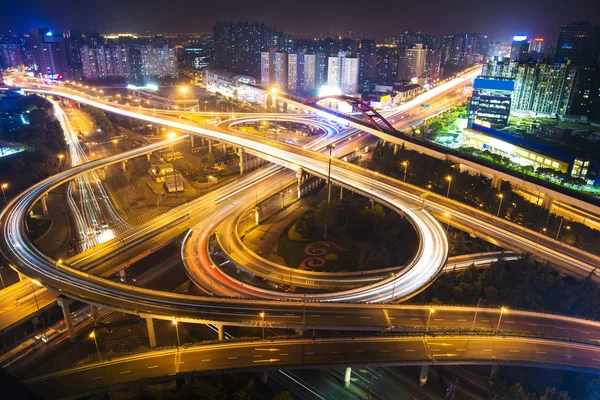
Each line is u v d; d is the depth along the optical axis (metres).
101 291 136.50
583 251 163.25
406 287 143.38
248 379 121.12
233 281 151.12
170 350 117.75
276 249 195.38
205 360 114.25
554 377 124.75
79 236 195.38
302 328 122.94
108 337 137.88
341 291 141.88
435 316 130.75
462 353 116.31
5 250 160.00
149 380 108.38
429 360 113.62
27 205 195.62
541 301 148.38
